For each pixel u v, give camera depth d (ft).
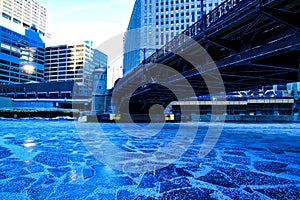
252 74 51.26
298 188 15.31
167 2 313.73
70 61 477.77
